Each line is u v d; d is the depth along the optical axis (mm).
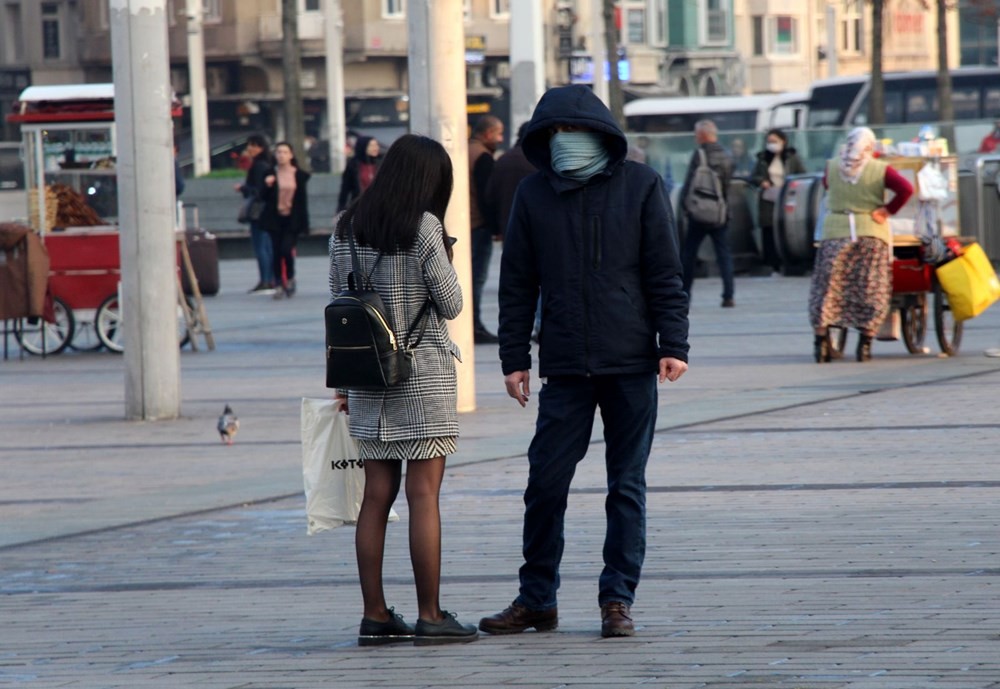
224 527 28250
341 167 172750
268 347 59438
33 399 47781
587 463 32875
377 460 20000
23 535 28219
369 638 19828
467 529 26844
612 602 19562
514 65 84250
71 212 59219
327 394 46406
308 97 199625
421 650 19453
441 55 39969
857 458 32312
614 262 19531
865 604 20578
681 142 93438
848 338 56188
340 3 197125
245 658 19344
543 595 20047
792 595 21250
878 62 134125
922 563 22891
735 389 43438
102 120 59781
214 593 23234
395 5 199000
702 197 67312
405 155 19859
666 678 17406
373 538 19953
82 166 59969
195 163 175750
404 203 19734
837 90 160375
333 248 20250
